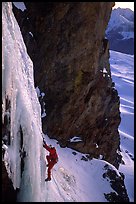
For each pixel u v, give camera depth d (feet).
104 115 63.46
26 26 47.26
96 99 59.00
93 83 57.47
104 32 57.77
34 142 26.25
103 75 60.70
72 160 53.06
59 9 49.47
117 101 67.72
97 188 52.24
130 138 138.00
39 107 30.42
